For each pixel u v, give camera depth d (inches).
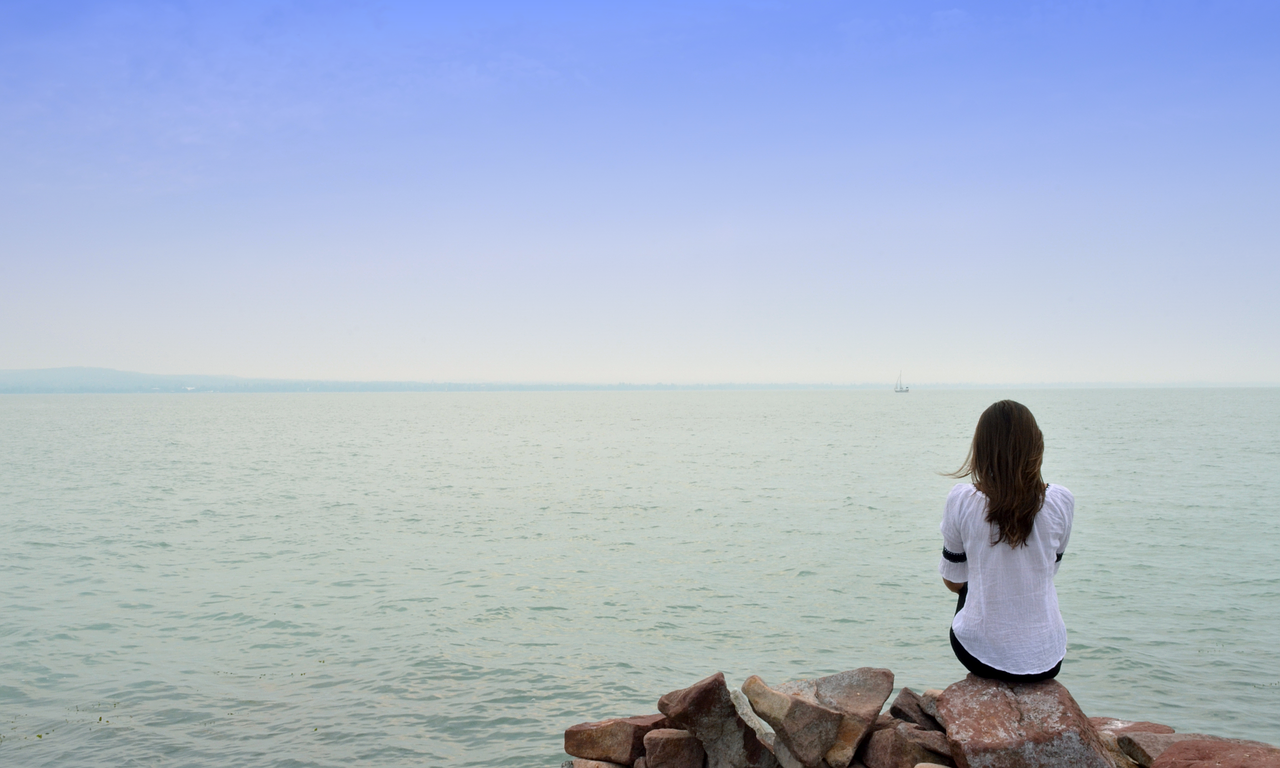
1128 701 432.5
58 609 661.3
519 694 448.5
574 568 828.6
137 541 1015.6
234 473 2015.3
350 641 560.4
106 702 436.1
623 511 1284.4
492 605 668.7
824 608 655.8
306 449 2994.6
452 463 2317.9
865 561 863.7
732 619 622.2
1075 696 441.4
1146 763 219.9
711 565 844.0
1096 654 514.3
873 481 1755.7
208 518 1225.4
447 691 453.7
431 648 541.0
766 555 901.2
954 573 207.0
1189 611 622.8
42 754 363.9
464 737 384.5
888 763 216.5
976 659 198.4
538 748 370.0
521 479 1830.7
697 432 4222.4
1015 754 181.9
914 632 584.4
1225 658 505.0
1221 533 1006.4
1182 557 848.9
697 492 1552.7
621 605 667.4
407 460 2442.2
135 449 2979.8
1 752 366.3
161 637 573.6
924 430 4367.6
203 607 666.2
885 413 7647.6
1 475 1956.2
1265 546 913.5
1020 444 188.5
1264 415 6166.3
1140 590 695.1
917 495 1496.1
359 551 936.9
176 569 835.4
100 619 626.5
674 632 584.7
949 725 191.8
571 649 539.5
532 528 1110.4
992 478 191.0
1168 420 5246.1
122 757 360.2
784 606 663.1
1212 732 389.4
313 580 774.5
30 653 533.0
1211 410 7628.0
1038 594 194.5
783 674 489.7
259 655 527.8
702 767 235.1
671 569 823.1
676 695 245.6
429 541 1005.8
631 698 442.9
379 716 413.4
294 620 619.8
